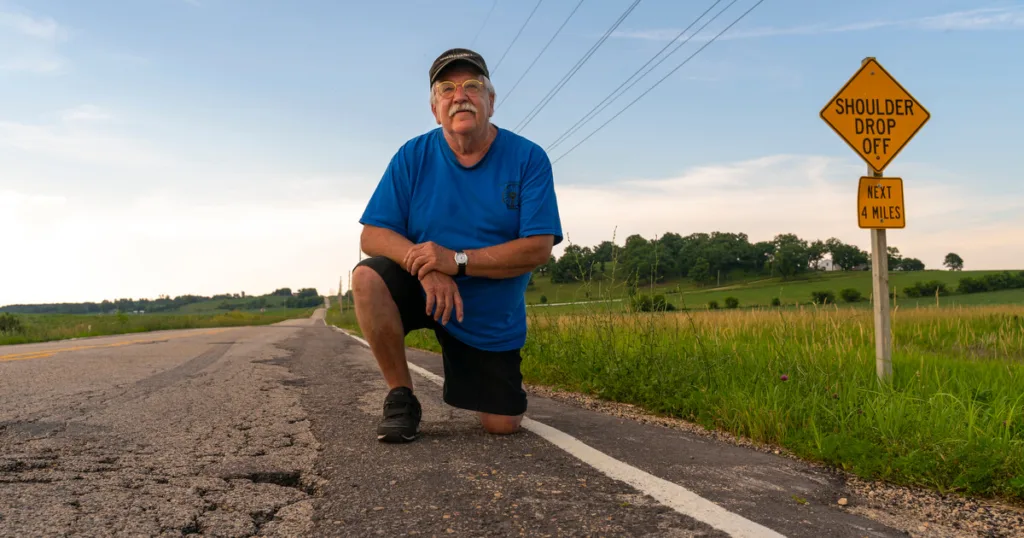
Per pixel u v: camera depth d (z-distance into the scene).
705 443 2.89
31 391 4.30
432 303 2.48
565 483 2.02
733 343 5.51
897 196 4.45
